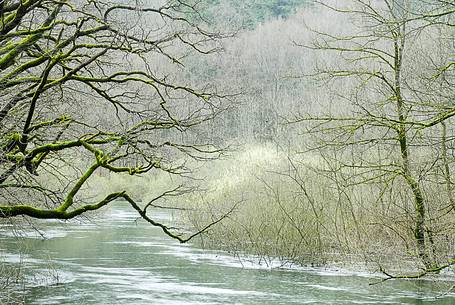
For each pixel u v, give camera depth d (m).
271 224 24.06
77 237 29.09
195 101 15.17
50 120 14.77
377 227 21.91
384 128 21.67
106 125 15.08
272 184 24.94
